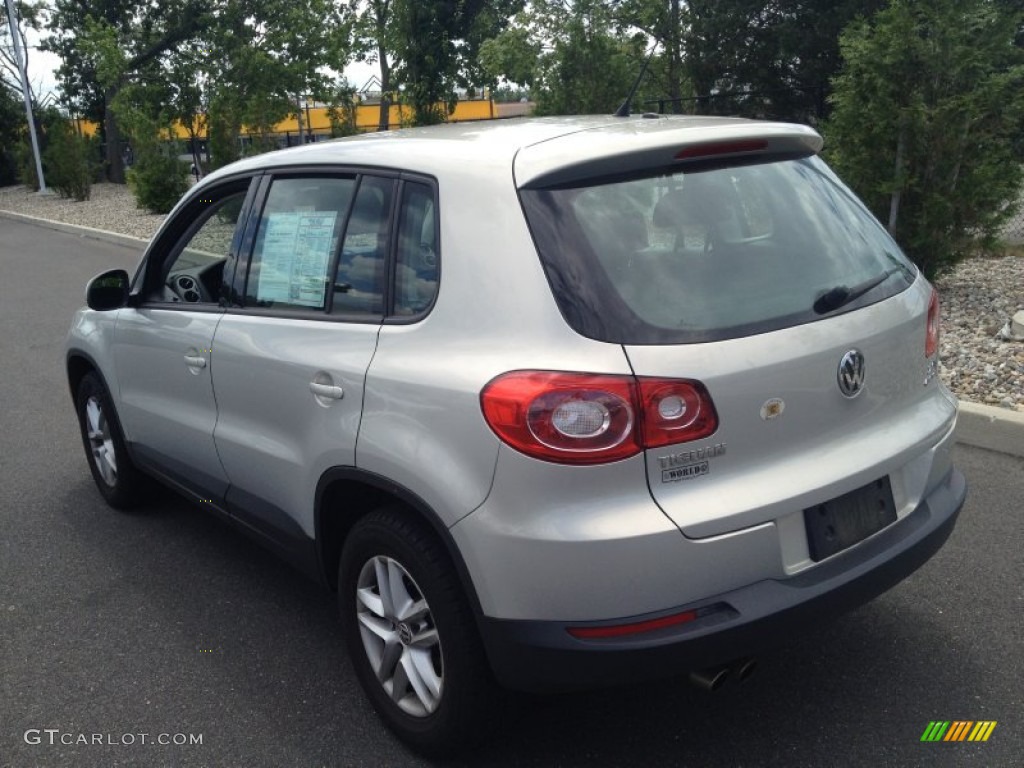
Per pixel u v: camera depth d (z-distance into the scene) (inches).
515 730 122.6
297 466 129.5
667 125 116.6
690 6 614.9
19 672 142.5
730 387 97.7
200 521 196.7
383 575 117.7
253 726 127.3
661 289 100.7
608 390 94.2
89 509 205.0
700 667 97.7
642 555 94.2
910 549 111.2
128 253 686.5
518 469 96.3
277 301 137.9
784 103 642.8
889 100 317.4
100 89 1680.6
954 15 305.1
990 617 142.6
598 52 573.0
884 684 128.1
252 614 157.2
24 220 1039.6
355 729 125.8
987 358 257.1
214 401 149.6
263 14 925.8
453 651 107.5
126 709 132.2
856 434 110.3
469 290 105.4
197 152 1051.9
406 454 107.0
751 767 113.7
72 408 283.7
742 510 97.8
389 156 123.3
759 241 110.6
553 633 97.2
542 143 108.8
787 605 99.5
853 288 112.7
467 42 988.6
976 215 325.7
